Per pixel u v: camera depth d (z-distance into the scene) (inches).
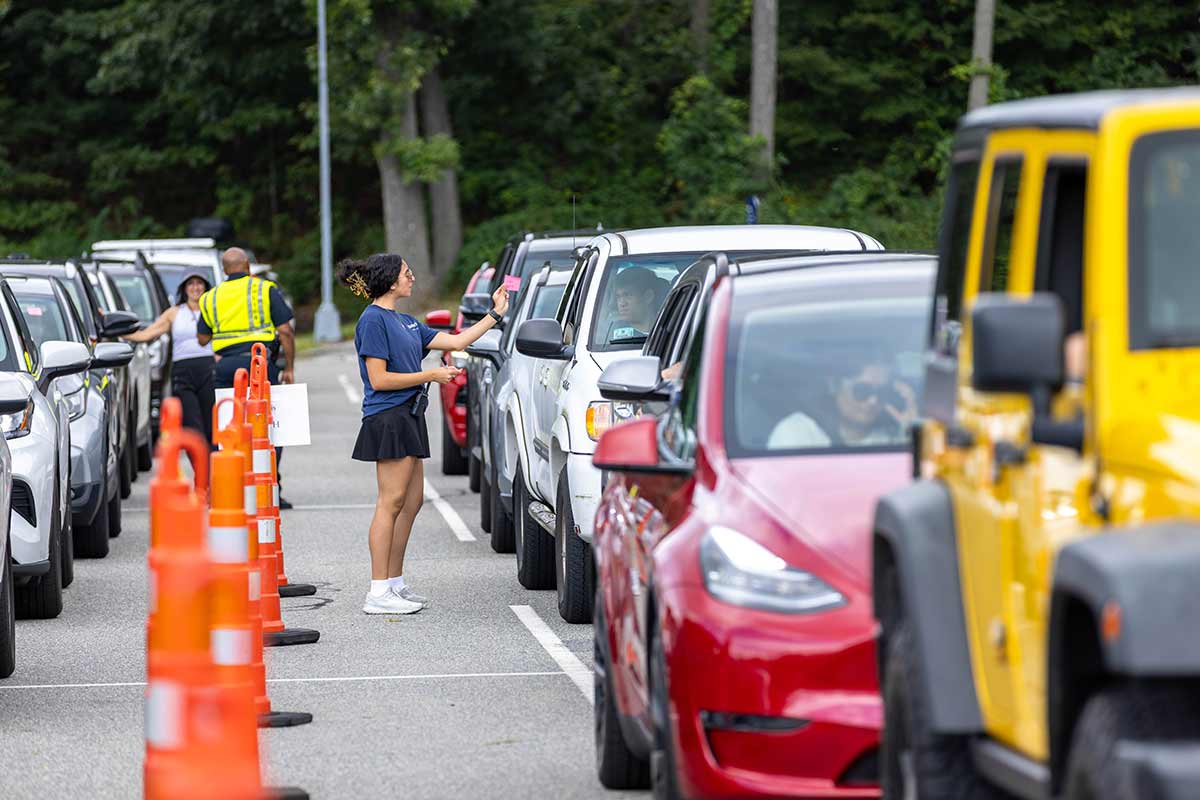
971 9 3233.3
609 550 449.7
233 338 993.5
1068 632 241.8
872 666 349.7
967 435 297.7
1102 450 245.8
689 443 416.2
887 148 3289.9
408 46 3078.2
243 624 362.3
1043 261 277.9
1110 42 3216.0
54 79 3740.2
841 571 360.2
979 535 289.9
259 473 656.4
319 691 575.2
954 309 319.0
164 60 3371.1
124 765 482.0
